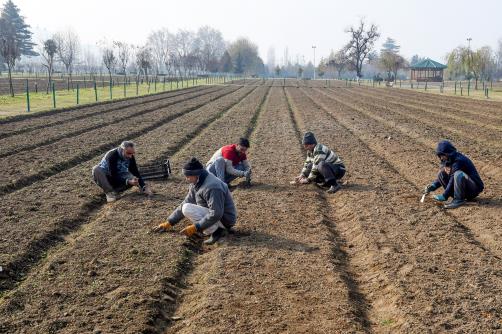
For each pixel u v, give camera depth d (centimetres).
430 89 6356
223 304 617
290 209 996
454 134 2052
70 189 1127
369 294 668
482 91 5684
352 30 10781
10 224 895
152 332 567
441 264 731
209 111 2925
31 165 1348
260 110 3125
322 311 604
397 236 847
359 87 7056
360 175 1294
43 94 3934
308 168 1172
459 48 6612
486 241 842
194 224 809
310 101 3997
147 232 855
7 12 11744
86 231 890
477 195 1052
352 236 879
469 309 599
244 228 886
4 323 571
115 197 1062
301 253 777
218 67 13025
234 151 1105
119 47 8762
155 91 4709
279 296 639
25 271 727
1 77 7519
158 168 1230
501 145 1767
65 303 618
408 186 1184
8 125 2081
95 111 2705
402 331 559
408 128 2225
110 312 597
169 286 672
